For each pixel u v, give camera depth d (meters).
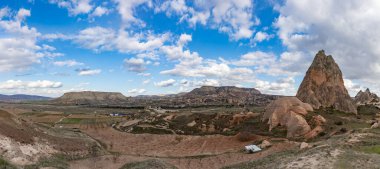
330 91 119.19
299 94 122.00
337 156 49.78
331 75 122.62
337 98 117.69
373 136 68.31
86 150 88.75
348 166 45.16
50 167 70.06
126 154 92.69
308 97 117.00
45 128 96.19
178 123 125.81
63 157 80.25
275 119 100.44
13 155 68.31
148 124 129.75
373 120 99.38
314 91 119.62
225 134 100.75
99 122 156.75
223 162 79.31
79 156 84.25
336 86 120.94
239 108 185.75
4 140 71.19
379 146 58.22
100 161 84.00
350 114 111.19
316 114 100.56
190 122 121.25
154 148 100.94
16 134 77.12
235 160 78.00
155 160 73.31
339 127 90.12
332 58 127.81
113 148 104.25
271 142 84.94
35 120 157.88
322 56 127.12
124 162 85.00
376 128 82.44
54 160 75.94
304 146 70.12
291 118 94.94
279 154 66.88
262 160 64.25
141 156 90.94
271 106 107.50
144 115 163.25
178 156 90.00
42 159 73.88
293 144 78.81
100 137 122.50
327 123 93.94
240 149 85.75
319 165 46.84
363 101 161.62
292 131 90.94
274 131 95.88
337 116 103.44
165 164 72.31
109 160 85.19
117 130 131.12
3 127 76.69
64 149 84.06
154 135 112.62
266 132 95.94
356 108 120.81
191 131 112.75
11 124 81.56
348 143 62.66
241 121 113.12
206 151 91.31
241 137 93.81
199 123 118.19
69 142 89.56
